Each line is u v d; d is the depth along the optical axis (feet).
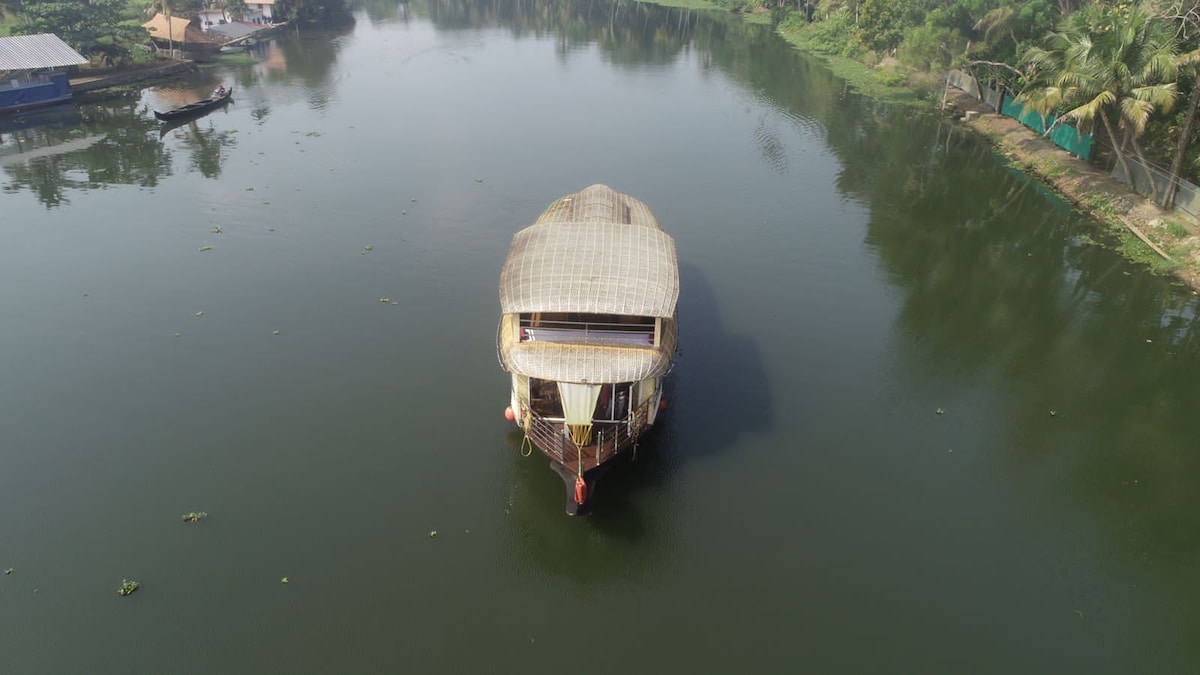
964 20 152.25
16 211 106.52
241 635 46.80
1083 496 59.47
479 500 57.36
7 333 76.23
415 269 91.45
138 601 48.65
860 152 139.44
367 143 138.62
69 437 62.13
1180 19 98.48
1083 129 108.99
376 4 335.26
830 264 95.09
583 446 54.49
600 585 51.16
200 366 71.77
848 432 65.10
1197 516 57.98
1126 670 46.39
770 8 312.29
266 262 92.43
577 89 182.70
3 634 46.39
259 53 222.48
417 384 69.92
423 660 45.85
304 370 71.51
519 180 121.29
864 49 202.59
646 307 54.85
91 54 185.47
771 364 73.92
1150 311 85.25
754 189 120.06
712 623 48.70
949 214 111.65
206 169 124.16
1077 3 138.62
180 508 55.67
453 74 197.26
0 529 53.42
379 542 53.52
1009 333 80.74
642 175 124.98
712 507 57.06
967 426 66.44
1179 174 103.50
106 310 80.94
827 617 49.21
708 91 183.62
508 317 61.98
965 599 50.67
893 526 55.98
